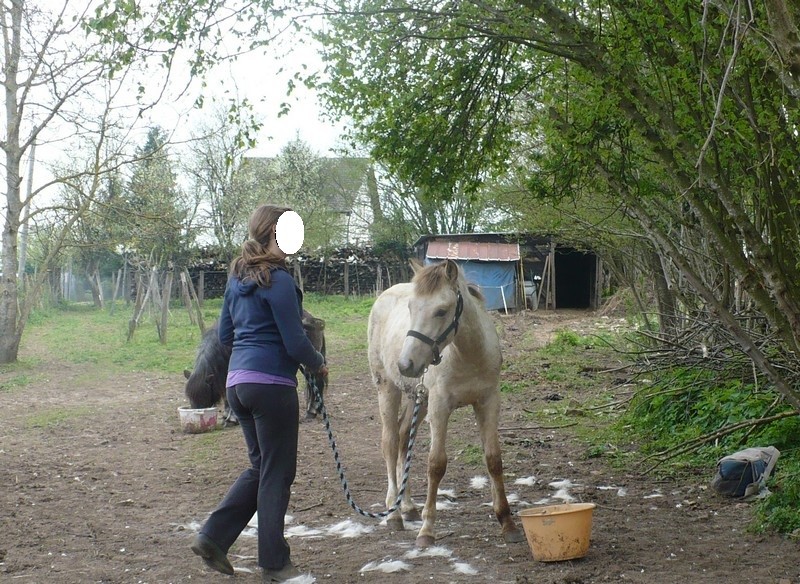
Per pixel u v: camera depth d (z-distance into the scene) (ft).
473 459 24.18
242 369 13.89
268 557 13.92
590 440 26.25
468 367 16.20
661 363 29.12
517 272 99.35
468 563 15.06
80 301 121.49
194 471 23.98
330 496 20.68
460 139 23.59
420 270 15.94
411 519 18.38
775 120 13.66
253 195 104.78
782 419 21.43
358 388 40.78
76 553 16.22
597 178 20.71
